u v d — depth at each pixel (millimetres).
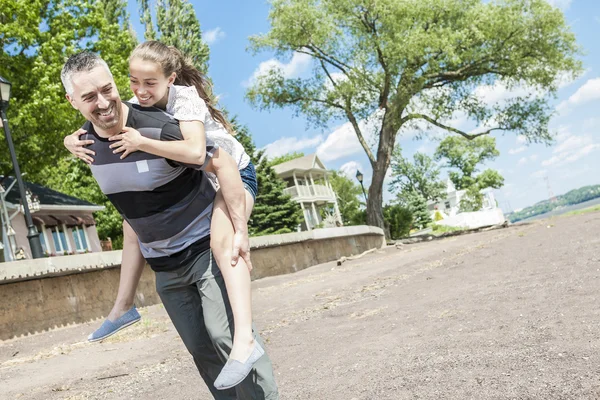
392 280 11430
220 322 3119
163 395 5188
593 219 17688
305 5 36156
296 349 6180
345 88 36656
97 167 3025
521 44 36062
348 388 4211
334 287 12227
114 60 28984
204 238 3152
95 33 28812
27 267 11797
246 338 3000
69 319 12609
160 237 3121
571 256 9305
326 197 66000
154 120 2992
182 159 2932
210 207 3178
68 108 25797
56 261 12492
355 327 6891
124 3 41656
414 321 6445
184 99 3080
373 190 38750
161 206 3061
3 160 26531
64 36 26344
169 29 39031
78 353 8508
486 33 35531
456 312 6418
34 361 8359
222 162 3096
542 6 35438
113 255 14141
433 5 34594
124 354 7836
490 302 6582
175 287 3252
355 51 35562
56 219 31000
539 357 4020
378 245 29750
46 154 27016
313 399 4133
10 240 24922
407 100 35219
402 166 92688
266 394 3131
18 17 25516
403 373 4293
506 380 3678
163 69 3078
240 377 2924
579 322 4781
